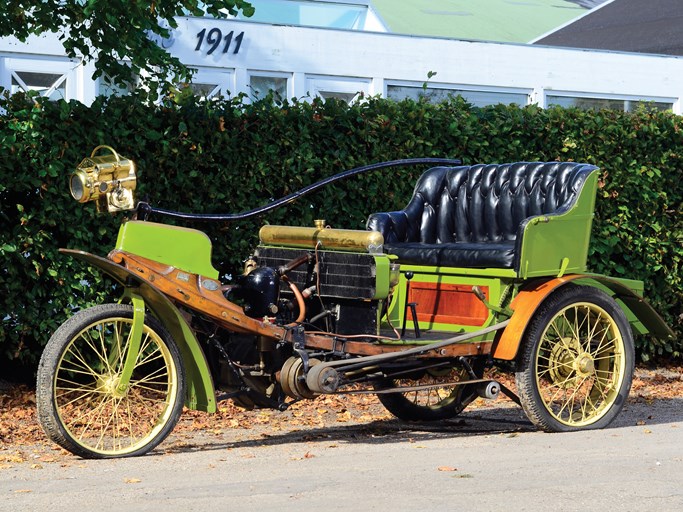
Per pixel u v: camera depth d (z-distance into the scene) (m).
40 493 5.24
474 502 4.90
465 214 8.30
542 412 7.30
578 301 7.46
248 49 14.30
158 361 9.01
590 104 16.27
